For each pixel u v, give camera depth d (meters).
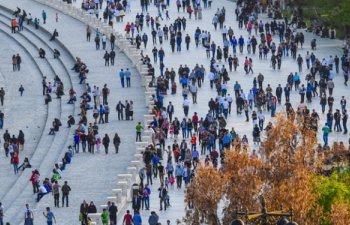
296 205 172.00
